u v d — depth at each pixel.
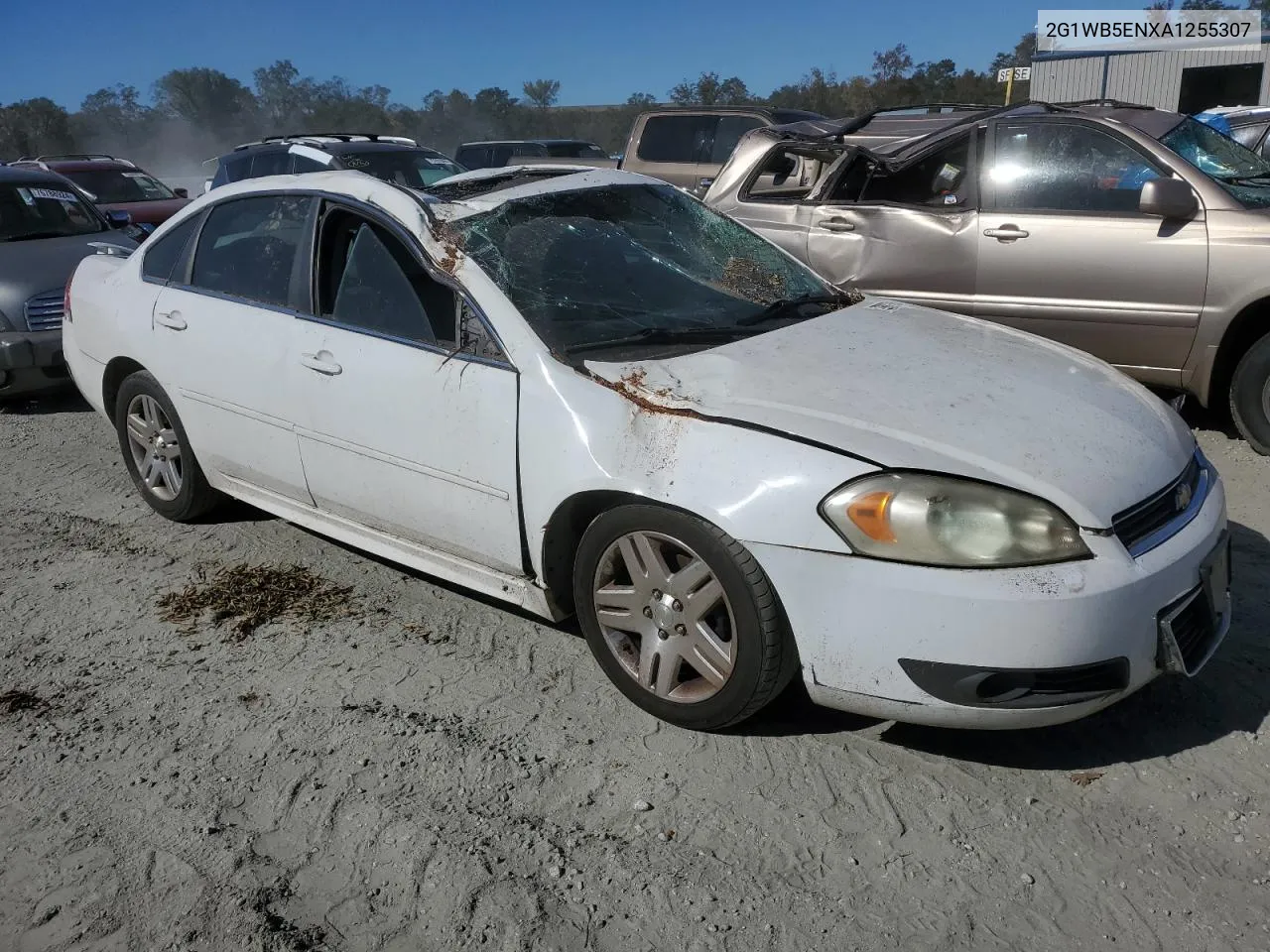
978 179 5.98
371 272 3.79
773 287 4.06
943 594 2.64
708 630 3.04
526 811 2.86
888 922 2.45
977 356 3.41
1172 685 3.30
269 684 3.54
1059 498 2.68
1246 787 2.84
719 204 6.99
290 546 4.65
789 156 7.16
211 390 4.33
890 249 6.21
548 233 3.83
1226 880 2.54
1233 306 5.28
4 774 3.11
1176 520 2.91
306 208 4.08
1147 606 2.70
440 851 2.71
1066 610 2.60
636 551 3.13
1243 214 5.28
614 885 2.59
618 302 3.64
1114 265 5.55
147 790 3.00
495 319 3.41
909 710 2.77
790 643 2.90
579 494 3.16
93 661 3.74
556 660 3.62
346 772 3.05
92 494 5.46
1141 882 2.54
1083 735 3.09
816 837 2.72
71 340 5.22
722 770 3.00
